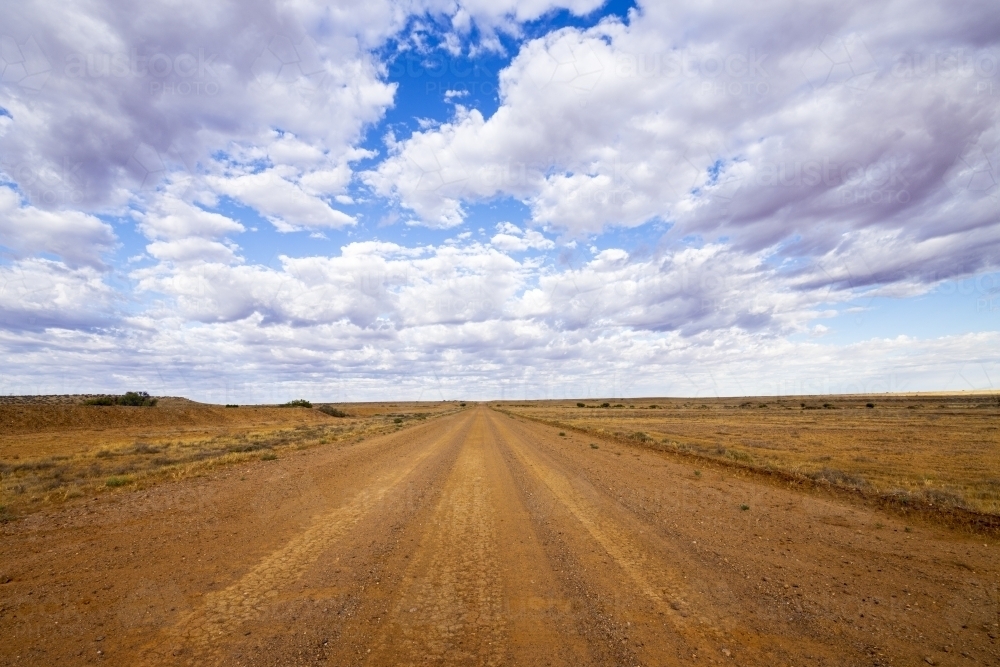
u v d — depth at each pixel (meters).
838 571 6.43
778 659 4.18
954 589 5.79
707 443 26.14
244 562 6.75
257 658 4.17
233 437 32.97
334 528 8.62
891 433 30.91
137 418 46.97
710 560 6.89
